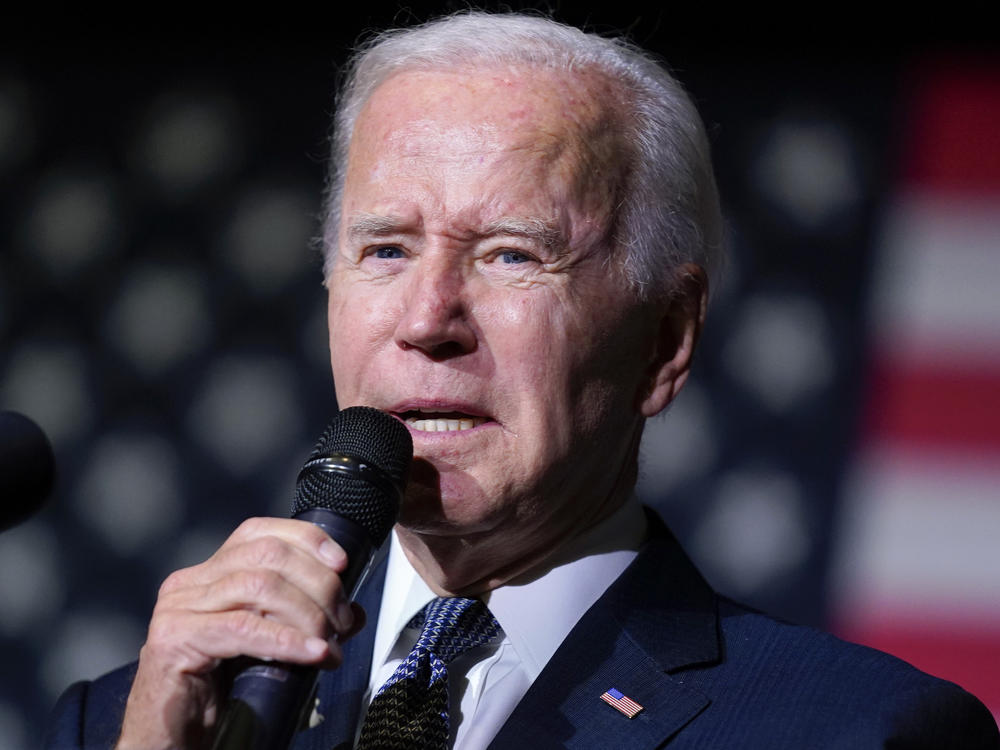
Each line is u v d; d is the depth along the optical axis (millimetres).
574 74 4953
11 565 11164
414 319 4480
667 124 5152
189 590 4043
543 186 4648
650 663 4715
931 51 10531
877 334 10492
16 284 11266
